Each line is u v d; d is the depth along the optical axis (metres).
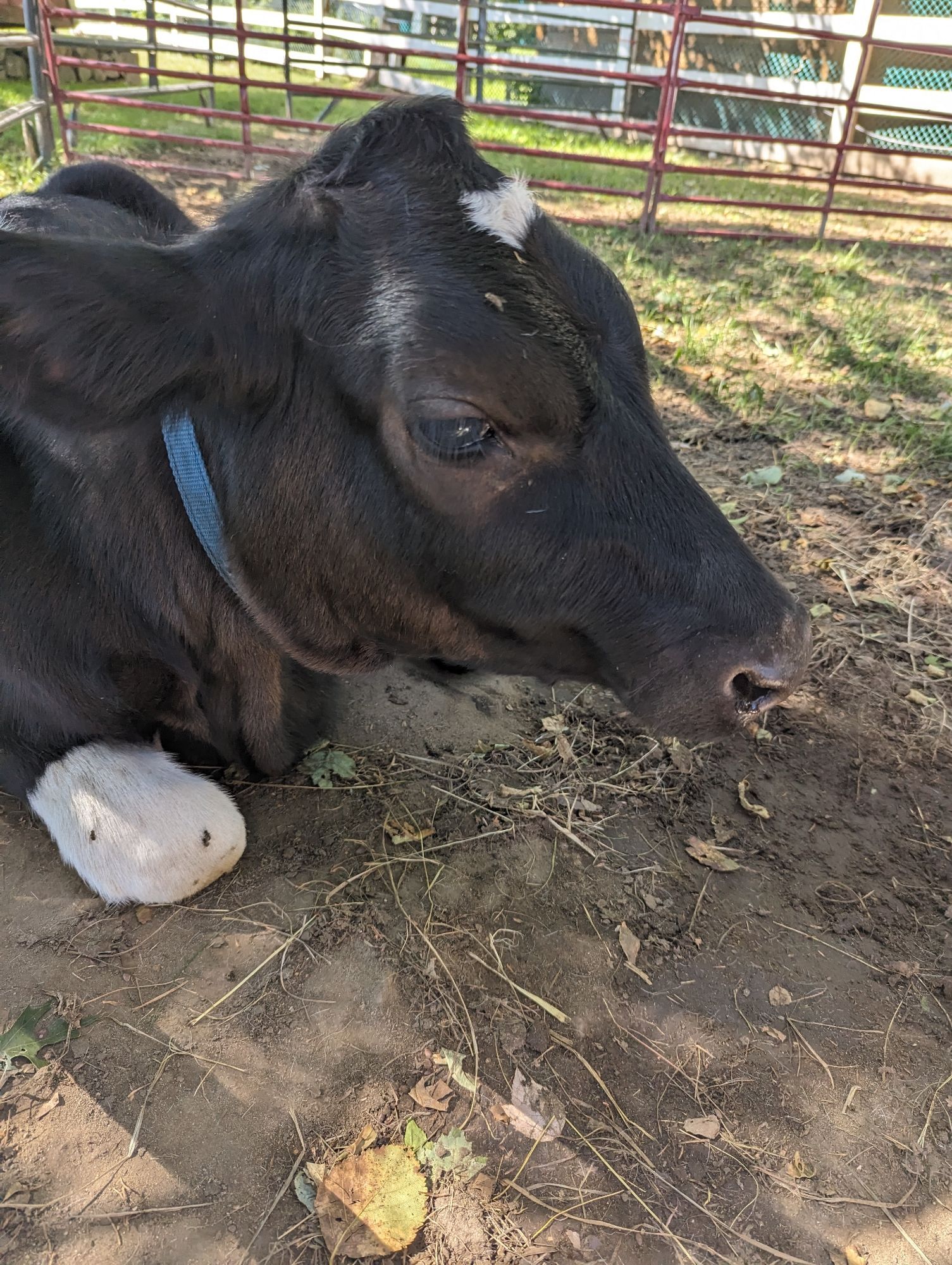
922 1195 0.57
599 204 2.91
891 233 2.87
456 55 2.26
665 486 0.56
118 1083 0.58
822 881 0.75
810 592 1.07
